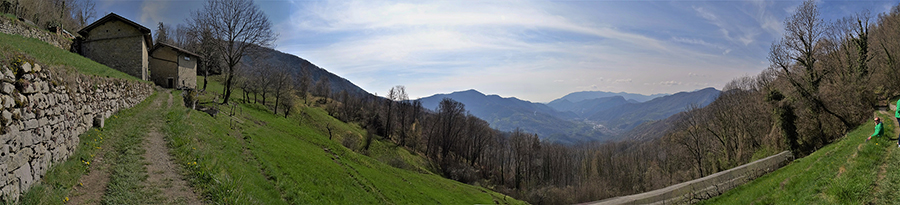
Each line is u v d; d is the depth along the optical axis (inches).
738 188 1248.8
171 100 1288.1
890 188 530.0
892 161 596.1
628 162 3791.8
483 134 3946.9
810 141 1416.1
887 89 1337.4
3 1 1759.4
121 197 405.4
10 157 310.5
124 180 449.1
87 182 422.3
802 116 1483.8
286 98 2539.4
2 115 301.1
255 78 2797.7
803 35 1589.6
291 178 844.0
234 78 2511.1
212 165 573.9
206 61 2279.8
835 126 1349.7
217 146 776.3
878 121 745.0
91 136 559.5
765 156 1636.3
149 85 1397.6
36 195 342.0
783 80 1932.8
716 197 1263.5
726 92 2778.1
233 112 1615.4
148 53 1951.3
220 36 1818.4
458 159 3848.4
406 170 2194.9
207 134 850.8
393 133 4109.3
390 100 3887.8
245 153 858.1
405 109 4001.0
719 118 2369.6
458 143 3969.0
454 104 3902.6
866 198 546.3
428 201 1449.3
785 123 1462.8
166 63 2012.8
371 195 1109.1
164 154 571.2
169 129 730.2
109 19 1706.4
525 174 3779.5
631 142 6692.9
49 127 413.7
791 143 1433.3
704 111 2780.5
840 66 1619.1
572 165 4461.1
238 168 665.0
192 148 629.9
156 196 428.5
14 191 313.9
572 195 2950.3
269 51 2170.3
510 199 2369.6
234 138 969.5
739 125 2206.0
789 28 1643.7
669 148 3294.8
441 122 3986.2
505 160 4362.7
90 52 1708.9
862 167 633.0
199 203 439.5
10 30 1208.2
